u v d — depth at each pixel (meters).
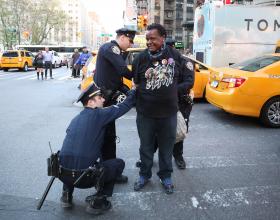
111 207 4.00
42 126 7.90
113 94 4.39
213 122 8.32
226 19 12.80
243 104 7.67
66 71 31.22
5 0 57.94
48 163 3.58
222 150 6.16
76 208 3.99
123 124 8.17
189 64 4.46
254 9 12.86
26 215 3.81
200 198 4.27
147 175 4.54
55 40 92.50
